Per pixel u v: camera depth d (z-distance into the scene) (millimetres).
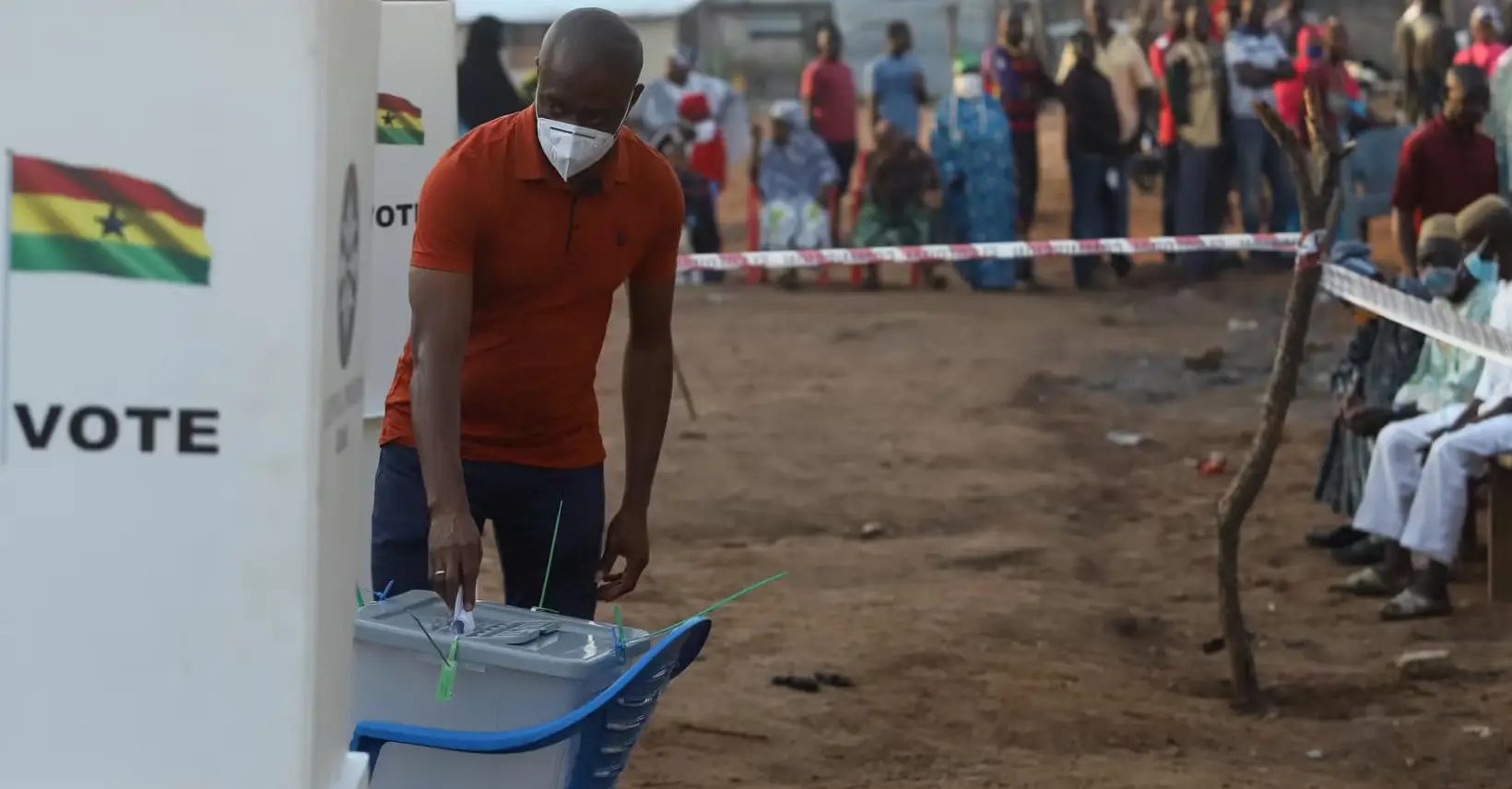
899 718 5336
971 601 6789
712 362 12508
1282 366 5379
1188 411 10766
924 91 16578
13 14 1858
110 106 1880
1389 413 7074
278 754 1992
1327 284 6059
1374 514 6777
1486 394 6641
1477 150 9805
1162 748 5141
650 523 8133
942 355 12688
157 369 1922
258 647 1972
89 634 1961
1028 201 15984
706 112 16734
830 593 6938
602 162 3600
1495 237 6824
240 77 1880
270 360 1926
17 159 1881
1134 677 5883
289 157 1896
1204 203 15281
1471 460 6500
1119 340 13164
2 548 1942
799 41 23906
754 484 8906
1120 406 10930
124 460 1936
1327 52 14883
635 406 4016
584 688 2938
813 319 14320
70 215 1894
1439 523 6496
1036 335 13469
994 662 5969
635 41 3477
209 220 1899
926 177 15875
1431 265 6945
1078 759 5016
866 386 11594
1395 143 14680
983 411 10781
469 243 3553
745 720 5273
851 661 5945
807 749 5031
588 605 4031
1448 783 4875
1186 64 15070
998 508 8438
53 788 1986
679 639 2965
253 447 1938
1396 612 6602
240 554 1955
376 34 2260
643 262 3867
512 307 3717
